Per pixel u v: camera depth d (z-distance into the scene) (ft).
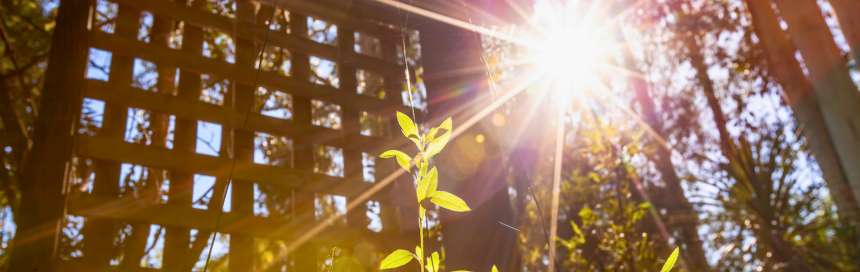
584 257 12.80
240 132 6.88
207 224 6.19
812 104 14.67
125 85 6.44
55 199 5.50
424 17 8.25
